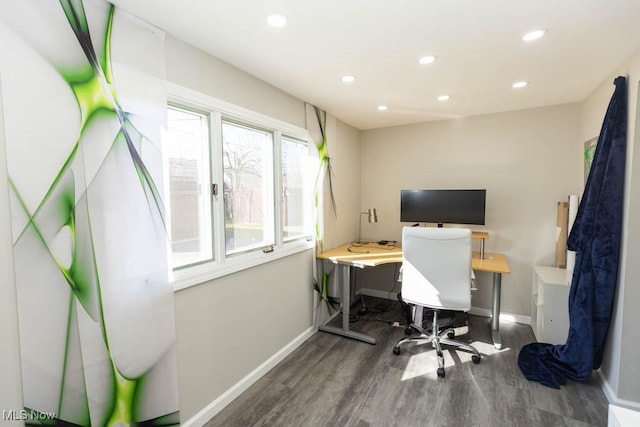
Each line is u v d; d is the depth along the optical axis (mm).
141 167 1454
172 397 1597
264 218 2469
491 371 2293
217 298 1922
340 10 1410
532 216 3113
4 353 1084
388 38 1674
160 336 1538
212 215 1937
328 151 3193
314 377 2254
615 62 1965
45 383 1157
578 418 1796
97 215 1289
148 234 1481
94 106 1271
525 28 1571
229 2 1338
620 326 1857
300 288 2789
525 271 3168
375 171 3965
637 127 1779
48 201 1145
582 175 2775
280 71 2113
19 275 1085
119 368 1376
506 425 1752
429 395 2023
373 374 2277
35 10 1096
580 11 1419
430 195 3314
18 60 1060
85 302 1257
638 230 1786
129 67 1400
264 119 2291
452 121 3447
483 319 3291
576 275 2170
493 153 3256
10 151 1053
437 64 2018
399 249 3350
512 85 2414
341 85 2393
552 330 2529
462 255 2252
